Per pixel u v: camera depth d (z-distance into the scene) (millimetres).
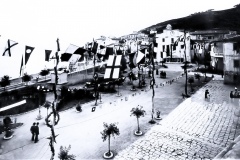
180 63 72250
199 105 27656
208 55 60969
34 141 19469
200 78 47688
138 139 18688
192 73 54375
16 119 25484
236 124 20828
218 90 35906
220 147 16438
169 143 17609
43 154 17000
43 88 36188
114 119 24219
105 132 16219
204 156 15211
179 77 50125
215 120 22234
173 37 72250
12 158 16375
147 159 15305
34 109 29188
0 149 17984
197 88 38438
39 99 31969
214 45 52250
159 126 21391
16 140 19859
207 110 25531
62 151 14391
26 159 16203
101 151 16906
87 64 55656
